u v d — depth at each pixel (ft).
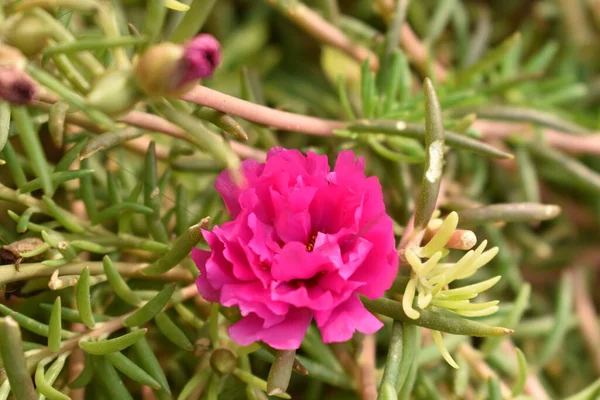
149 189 0.96
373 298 0.85
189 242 0.88
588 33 1.25
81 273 0.88
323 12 1.12
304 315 0.85
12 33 0.81
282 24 1.26
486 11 1.24
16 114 0.82
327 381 0.99
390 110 1.03
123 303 0.96
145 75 0.81
